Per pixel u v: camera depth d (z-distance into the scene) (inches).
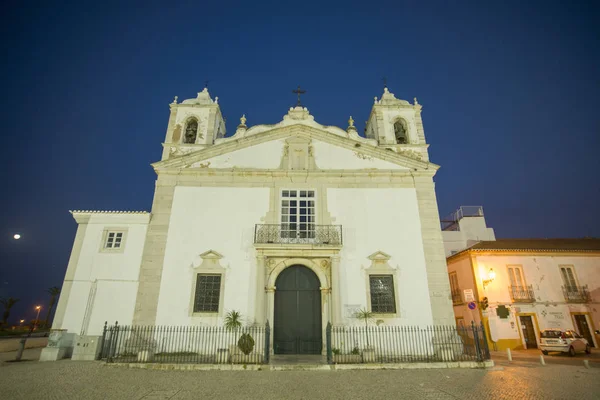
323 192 605.3
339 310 531.2
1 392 293.3
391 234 582.2
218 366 412.8
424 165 625.0
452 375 386.0
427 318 536.1
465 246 1133.1
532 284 786.8
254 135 640.4
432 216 595.5
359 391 309.9
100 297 536.4
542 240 928.3
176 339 514.6
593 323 763.4
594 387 328.2
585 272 802.8
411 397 291.1
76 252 558.6
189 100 713.0
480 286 779.4
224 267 554.6
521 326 754.8
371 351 456.8
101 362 450.0
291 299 553.9
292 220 593.3
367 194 607.5
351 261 564.1
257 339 505.0
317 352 527.5
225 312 529.0
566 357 612.1
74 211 582.2
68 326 519.2
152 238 568.7
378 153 635.5
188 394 295.6
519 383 344.2
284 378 363.3
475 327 486.0
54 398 278.2
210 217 586.2
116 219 582.2
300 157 630.5
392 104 713.0
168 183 607.2
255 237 567.5
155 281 544.1
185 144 655.8
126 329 497.4
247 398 285.0
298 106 685.9
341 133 660.1
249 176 614.2
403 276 558.3
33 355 588.4
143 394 294.0
